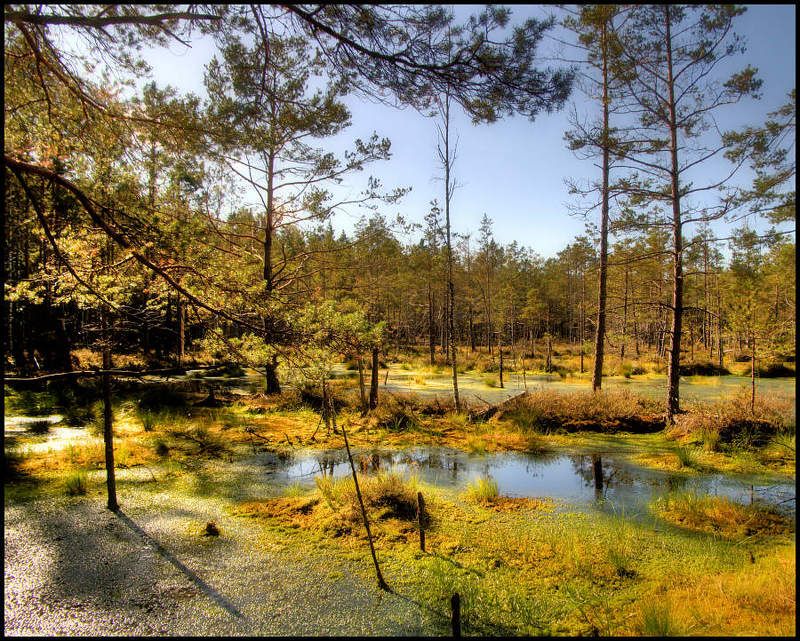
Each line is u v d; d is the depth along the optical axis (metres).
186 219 4.64
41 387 13.63
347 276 22.89
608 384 19.23
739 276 10.80
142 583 4.32
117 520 5.67
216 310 4.29
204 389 15.98
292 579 4.43
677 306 10.80
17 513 5.75
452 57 3.93
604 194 13.09
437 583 4.38
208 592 4.20
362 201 13.99
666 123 10.27
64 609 3.89
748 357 27.00
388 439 10.23
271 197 14.31
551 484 7.37
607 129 10.63
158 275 4.41
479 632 3.67
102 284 4.45
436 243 25.22
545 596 4.17
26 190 3.47
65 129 4.43
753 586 3.87
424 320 49.59
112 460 6.01
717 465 8.26
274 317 4.55
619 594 4.18
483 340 49.84
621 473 7.94
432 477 7.73
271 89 4.77
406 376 22.20
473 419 12.09
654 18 8.99
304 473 7.79
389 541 5.25
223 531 5.45
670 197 10.53
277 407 13.12
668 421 10.86
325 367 5.11
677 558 4.84
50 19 3.29
